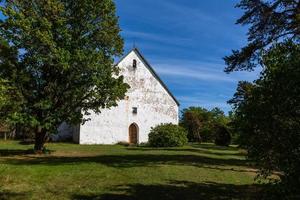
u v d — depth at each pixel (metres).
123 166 19.94
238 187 15.16
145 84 48.00
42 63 24.78
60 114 25.55
